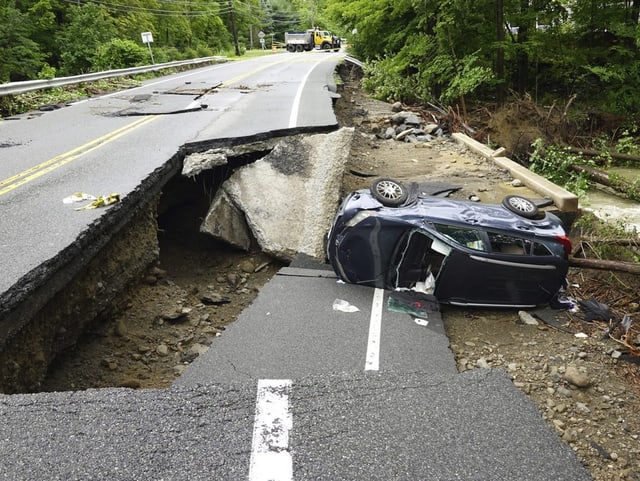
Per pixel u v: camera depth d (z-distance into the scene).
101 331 6.13
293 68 27.86
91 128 11.46
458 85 17.97
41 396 3.43
